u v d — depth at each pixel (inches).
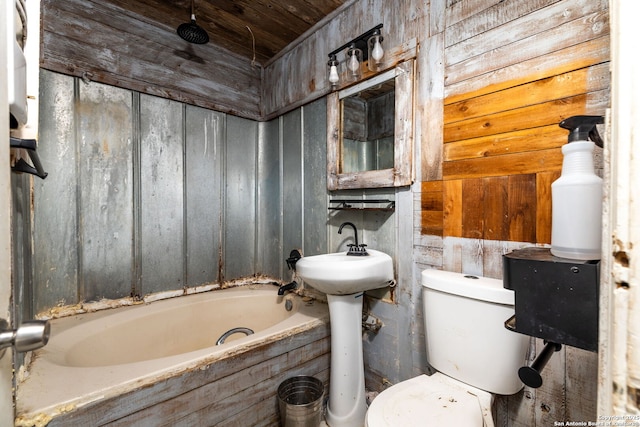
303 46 78.1
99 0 63.9
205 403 44.5
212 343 74.2
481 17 45.2
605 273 13.4
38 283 58.2
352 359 55.0
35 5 28.3
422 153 53.4
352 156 67.3
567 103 37.3
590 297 22.2
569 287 23.2
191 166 79.5
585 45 35.8
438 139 50.9
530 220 40.7
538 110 39.8
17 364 36.9
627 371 11.9
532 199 40.5
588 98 35.7
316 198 75.9
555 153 38.4
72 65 60.8
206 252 82.9
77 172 62.8
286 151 85.0
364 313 63.7
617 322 12.3
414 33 54.1
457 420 33.9
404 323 56.5
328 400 58.9
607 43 34.2
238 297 78.4
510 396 42.9
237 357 48.1
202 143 81.5
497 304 37.9
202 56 80.1
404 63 55.1
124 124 68.5
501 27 43.1
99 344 57.2
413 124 54.2
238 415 48.2
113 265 67.7
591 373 35.9
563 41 37.6
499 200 43.7
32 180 56.3
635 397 11.7
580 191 25.9
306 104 78.2
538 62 39.7
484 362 39.0
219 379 46.0
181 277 78.2
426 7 52.2
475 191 46.3
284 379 54.4
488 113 44.6
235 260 88.9
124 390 37.8
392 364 58.7
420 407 36.2
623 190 12.1
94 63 63.5
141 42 69.8
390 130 60.6
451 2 48.8
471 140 46.6
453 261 49.0
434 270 49.0
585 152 27.0
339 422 53.7
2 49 18.0
